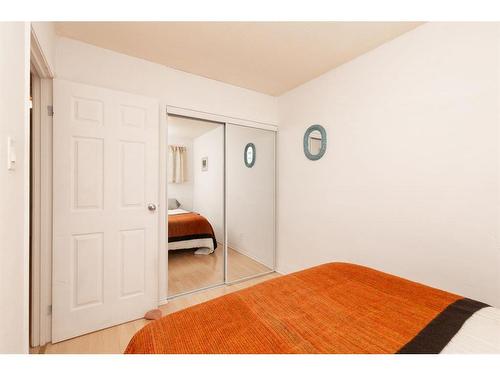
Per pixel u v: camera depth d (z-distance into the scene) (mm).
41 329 1677
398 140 1867
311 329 882
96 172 1818
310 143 2660
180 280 2771
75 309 1752
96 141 1820
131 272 1970
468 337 819
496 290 1407
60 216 1696
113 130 1886
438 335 833
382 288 1205
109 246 1872
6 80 740
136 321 1978
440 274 1637
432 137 1671
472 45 1487
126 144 1943
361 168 2137
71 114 1733
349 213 2238
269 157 3123
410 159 1795
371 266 2057
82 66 1902
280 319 944
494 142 1408
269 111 3070
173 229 3047
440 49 1629
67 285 1721
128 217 1951
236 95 2791
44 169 1685
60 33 1796
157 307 2156
